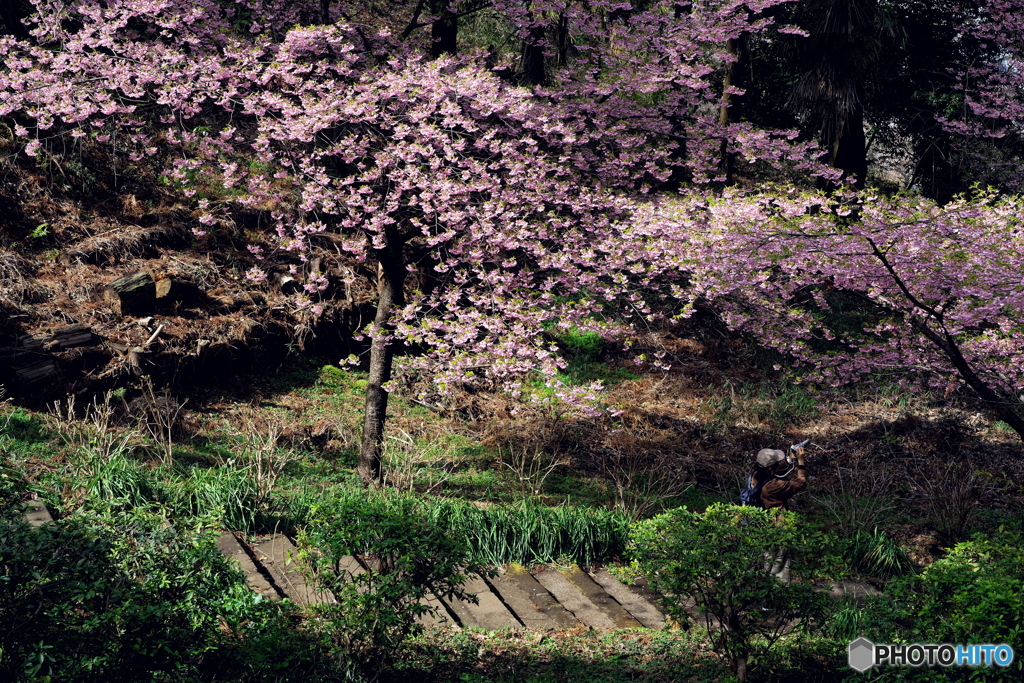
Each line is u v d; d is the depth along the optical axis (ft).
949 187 56.29
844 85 48.96
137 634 13.55
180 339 34.06
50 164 38.58
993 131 51.78
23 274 33.65
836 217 32.12
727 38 38.34
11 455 23.03
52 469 23.61
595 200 31.96
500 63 31.04
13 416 26.32
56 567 13.66
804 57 50.39
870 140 62.59
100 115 33.45
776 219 30.50
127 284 34.35
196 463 27.48
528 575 23.02
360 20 38.34
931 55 57.98
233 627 16.37
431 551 16.01
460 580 16.33
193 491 22.85
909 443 38.40
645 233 32.12
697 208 33.86
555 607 21.40
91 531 14.55
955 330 32.30
